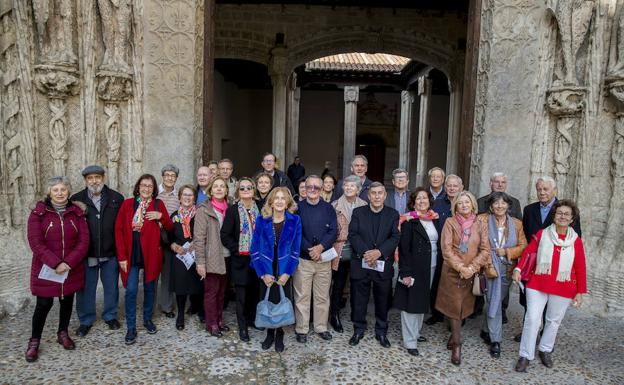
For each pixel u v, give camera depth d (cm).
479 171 584
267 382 354
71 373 355
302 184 482
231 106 1828
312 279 430
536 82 571
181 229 435
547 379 373
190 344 411
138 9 561
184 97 575
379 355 402
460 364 392
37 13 515
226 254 428
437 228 436
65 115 554
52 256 364
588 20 535
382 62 1662
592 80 542
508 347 428
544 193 431
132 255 412
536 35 564
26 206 536
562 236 374
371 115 2117
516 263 405
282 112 1167
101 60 559
